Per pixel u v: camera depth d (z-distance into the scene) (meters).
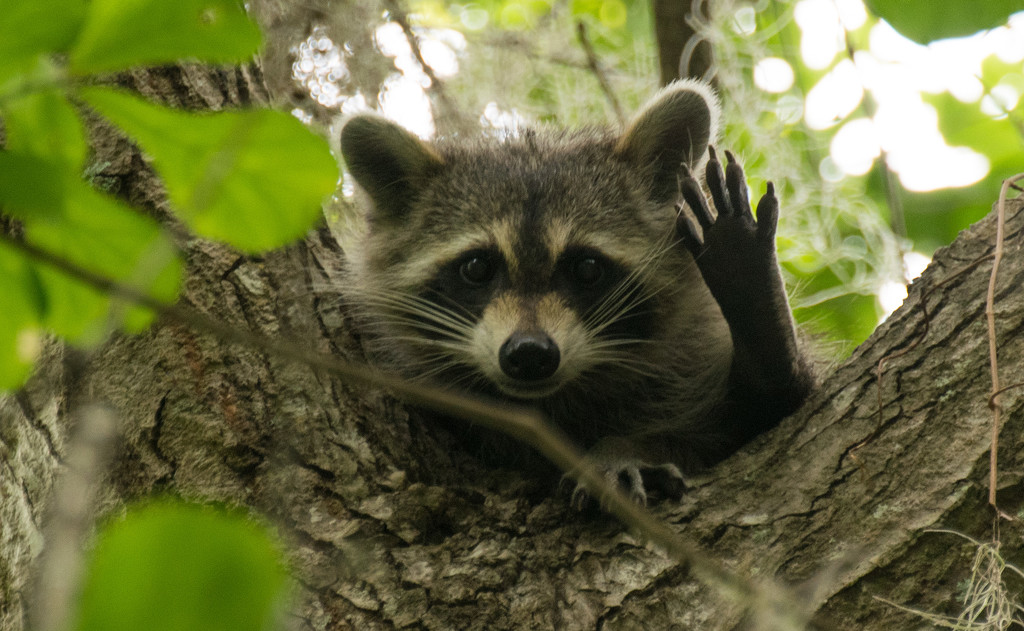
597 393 9.01
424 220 9.00
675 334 8.90
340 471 5.89
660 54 10.59
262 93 7.37
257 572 1.66
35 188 2.71
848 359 6.24
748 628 5.12
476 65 12.45
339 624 5.21
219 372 5.91
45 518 5.43
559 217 8.60
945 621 4.98
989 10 6.08
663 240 8.85
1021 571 5.06
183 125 2.55
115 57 2.34
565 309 8.37
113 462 5.50
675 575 5.45
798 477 5.81
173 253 3.15
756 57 11.37
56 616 1.62
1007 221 6.08
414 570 5.52
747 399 7.88
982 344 5.71
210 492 5.52
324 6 10.25
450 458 6.78
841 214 11.45
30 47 2.34
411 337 9.00
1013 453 5.31
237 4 2.34
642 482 6.32
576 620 5.36
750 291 7.20
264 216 2.76
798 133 11.75
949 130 10.88
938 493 5.35
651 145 9.05
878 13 6.23
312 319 6.78
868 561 5.24
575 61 12.40
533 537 5.82
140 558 1.63
